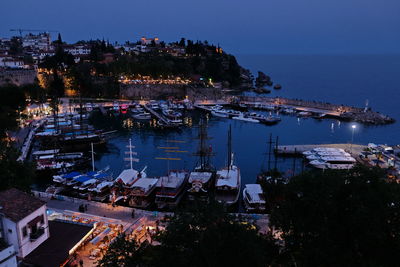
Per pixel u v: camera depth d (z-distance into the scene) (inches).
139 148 4478.3
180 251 1133.7
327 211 1238.3
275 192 2630.4
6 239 1400.1
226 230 1101.7
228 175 2984.7
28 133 4810.5
